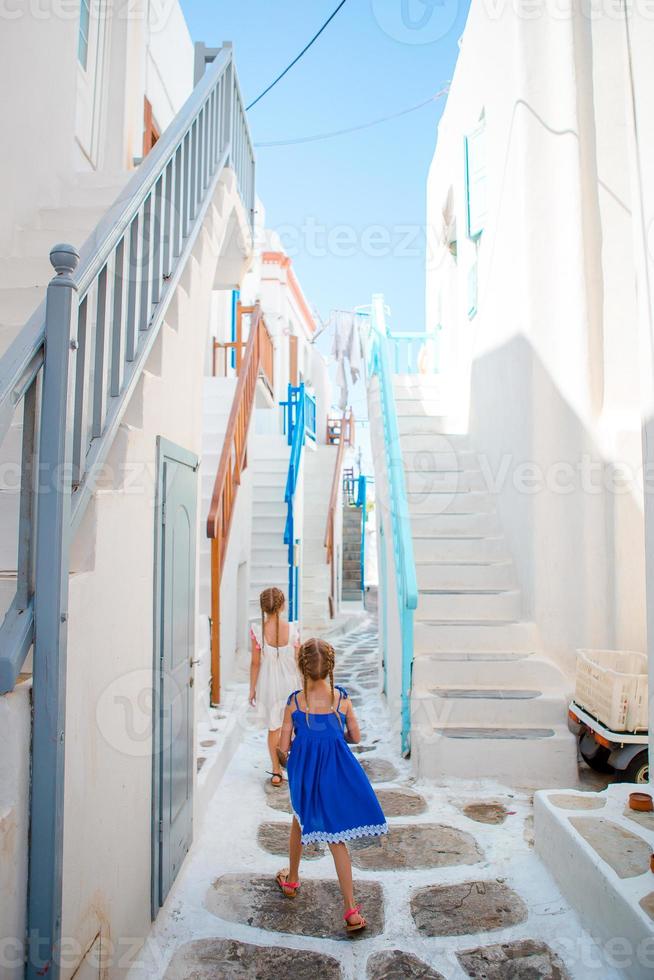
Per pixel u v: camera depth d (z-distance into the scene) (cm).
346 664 902
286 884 327
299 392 1279
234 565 736
